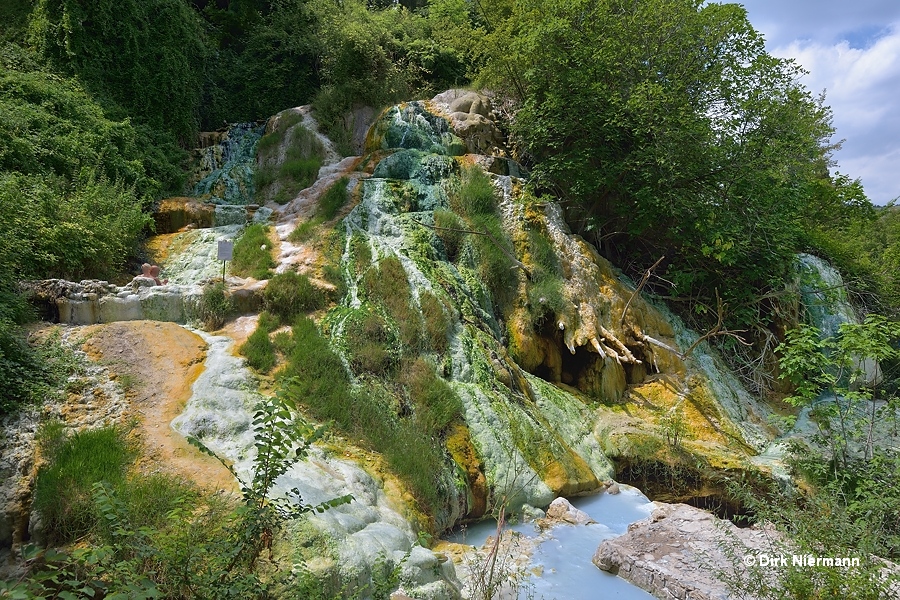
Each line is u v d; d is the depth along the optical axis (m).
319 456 6.54
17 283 7.67
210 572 3.56
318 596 4.07
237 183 14.23
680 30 12.59
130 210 10.02
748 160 12.59
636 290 11.27
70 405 6.30
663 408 10.63
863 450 8.60
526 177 13.92
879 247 19.44
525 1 14.23
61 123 10.43
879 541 5.71
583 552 6.74
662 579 5.75
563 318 10.82
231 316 8.90
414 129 14.17
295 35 18.73
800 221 16.98
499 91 15.51
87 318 7.96
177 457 5.78
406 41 18.67
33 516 5.09
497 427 8.34
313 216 11.37
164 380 6.97
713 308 13.20
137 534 4.28
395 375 8.45
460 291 10.45
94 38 12.96
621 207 12.92
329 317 9.02
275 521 4.07
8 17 12.84
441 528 6.97
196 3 20.17
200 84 16.44
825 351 13.47
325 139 15.31
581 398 10.56
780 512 5.79
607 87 12.55
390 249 10.56
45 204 8.68
